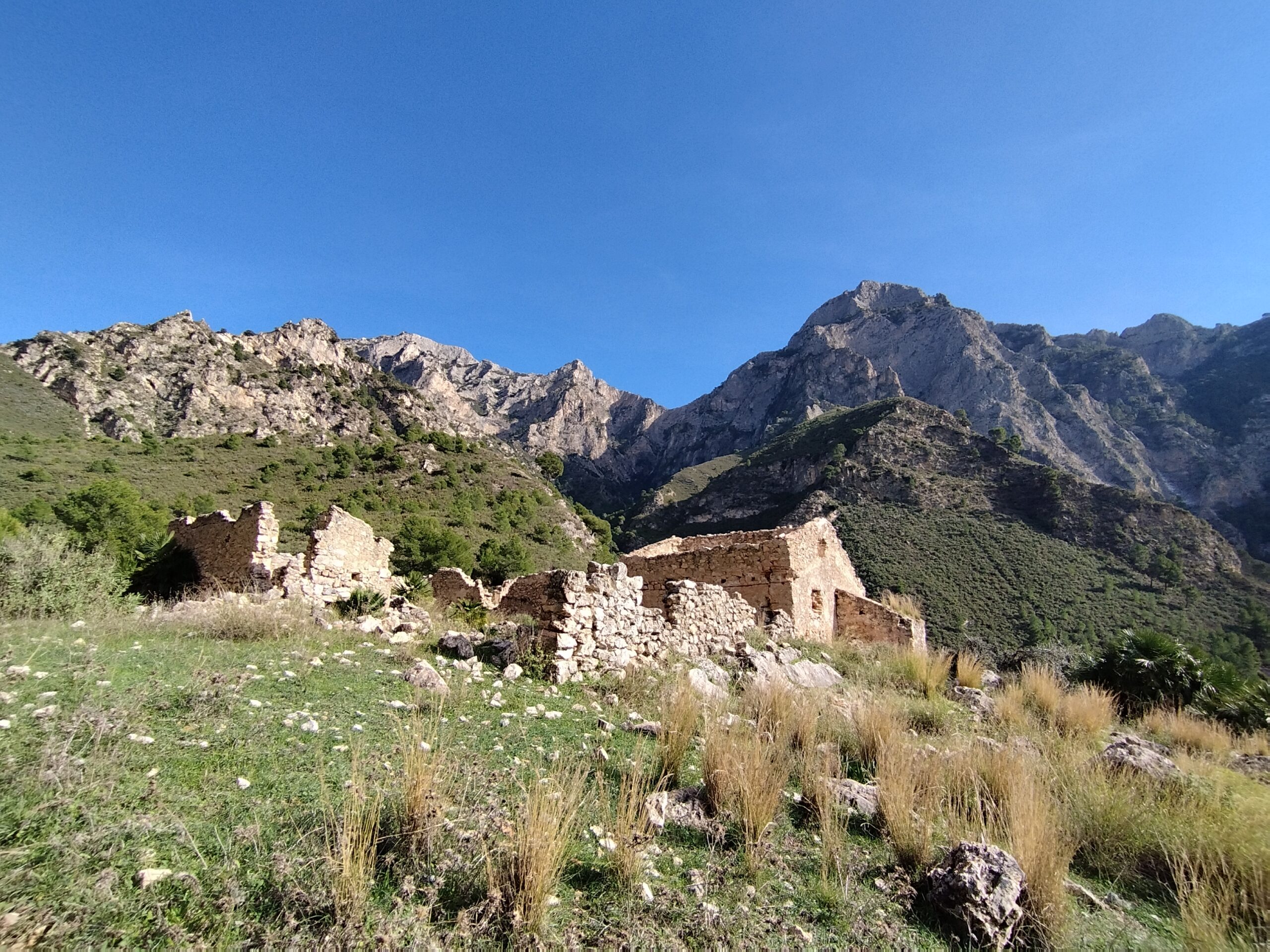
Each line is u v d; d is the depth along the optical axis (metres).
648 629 10.74
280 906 3.09
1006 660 18.59
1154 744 10.16
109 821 3.51
